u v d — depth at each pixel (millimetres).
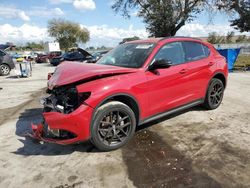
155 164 3785
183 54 5250
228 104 6672
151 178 3445
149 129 5055
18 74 14750
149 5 26719
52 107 4176
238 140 4457
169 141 4516
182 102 5191
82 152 4234
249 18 28391
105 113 4008
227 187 3195
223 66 6082
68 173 3645
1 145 4637
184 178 3410
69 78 4062
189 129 5008
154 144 4418
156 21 26516
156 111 4723
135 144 4445
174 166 3709
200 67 5469
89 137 3959
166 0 25984
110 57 5297
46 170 3748
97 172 3639
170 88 4852
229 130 4906
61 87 4094
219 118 5574
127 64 4750
